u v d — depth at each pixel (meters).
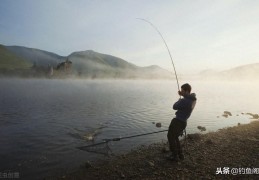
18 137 13.05
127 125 16.67
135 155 9.66
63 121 18.08
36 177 7.84
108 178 7.42
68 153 10.27
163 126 16.41
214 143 10.76
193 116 21.14
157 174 7.36
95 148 10.84
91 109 25.36
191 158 8.64
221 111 24.72
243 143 10.65
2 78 166.75
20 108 25.56
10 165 8.90
